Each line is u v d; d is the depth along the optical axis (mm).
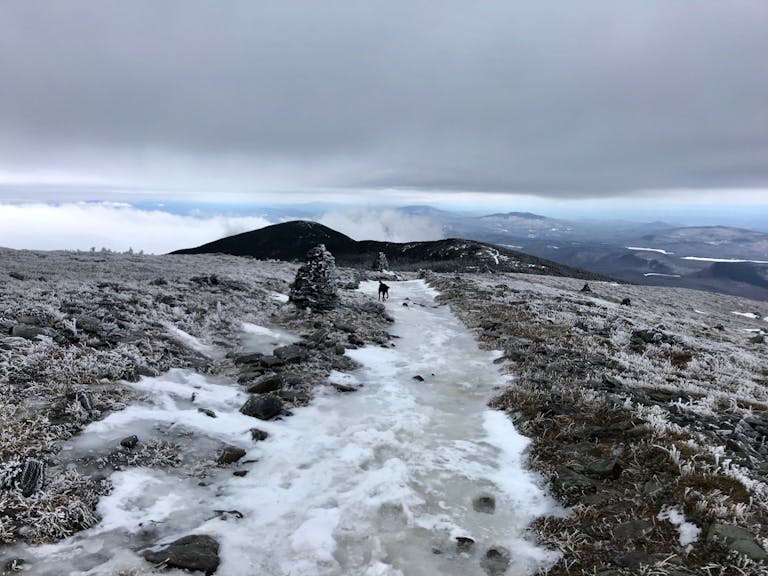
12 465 6168
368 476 8031
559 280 58969
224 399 10648
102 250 41500
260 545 6098
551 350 16234
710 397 11836
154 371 10891
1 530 5328
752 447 8859
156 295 17812
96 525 5898
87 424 7953
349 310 22094
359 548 6246
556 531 6715
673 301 54656
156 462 7527
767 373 18141
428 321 23125
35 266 23172
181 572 5316
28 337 10547
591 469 8023
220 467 7871
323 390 12016
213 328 15867
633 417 9547
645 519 6539
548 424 10109
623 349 17891
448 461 8805
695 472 7297
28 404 7945
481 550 6352
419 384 13258
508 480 8195
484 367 15008
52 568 5074
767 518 6203
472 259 111375
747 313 55750
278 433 9398
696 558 5680
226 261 44656
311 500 7250
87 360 10141
